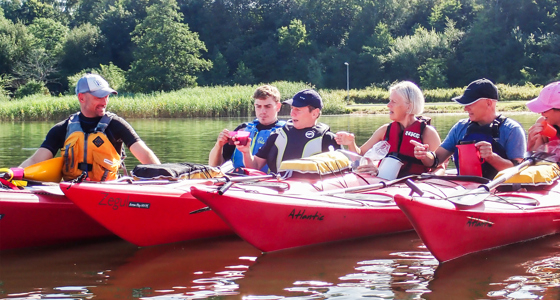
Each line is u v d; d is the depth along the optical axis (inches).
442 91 1683.1
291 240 155.8
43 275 137.7
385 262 144.2
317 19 3203.7
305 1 3208.7
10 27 2554.1
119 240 176.2
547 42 2518.5
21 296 121.5
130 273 138.8
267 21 3250.5
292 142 190.5
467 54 2610.7
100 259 152.9
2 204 151.2
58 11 3321.9
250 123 213.5
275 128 202.7
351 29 3043.8
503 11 2778.1
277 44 2992.1
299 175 170.6
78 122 175.9
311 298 117.7
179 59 2482.8
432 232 135.8
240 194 145.4
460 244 143.3
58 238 169.0
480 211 144.2
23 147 446.3
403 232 178.9
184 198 163.3
